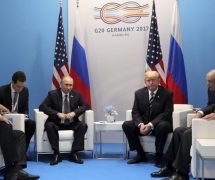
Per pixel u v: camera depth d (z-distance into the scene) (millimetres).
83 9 6172
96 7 6168
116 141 6273
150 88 4824
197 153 3391
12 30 6238
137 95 4934
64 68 5910
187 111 4664
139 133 4777
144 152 4809
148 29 6102
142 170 4352
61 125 5035
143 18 6113
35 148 5148
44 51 6234
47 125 4816
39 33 6223
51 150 4906
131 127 4738
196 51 6051
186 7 6035
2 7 6223
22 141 4027
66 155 5293
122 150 5672
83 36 6047
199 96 6078
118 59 6172
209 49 6020
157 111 4809
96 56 6191
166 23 6043
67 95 5152
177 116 4543
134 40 6137
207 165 3484
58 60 5914
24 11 6219
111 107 5312
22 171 3900
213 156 3107
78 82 5934
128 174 4160
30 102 6246
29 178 3906
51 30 6219
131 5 6125
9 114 4250
